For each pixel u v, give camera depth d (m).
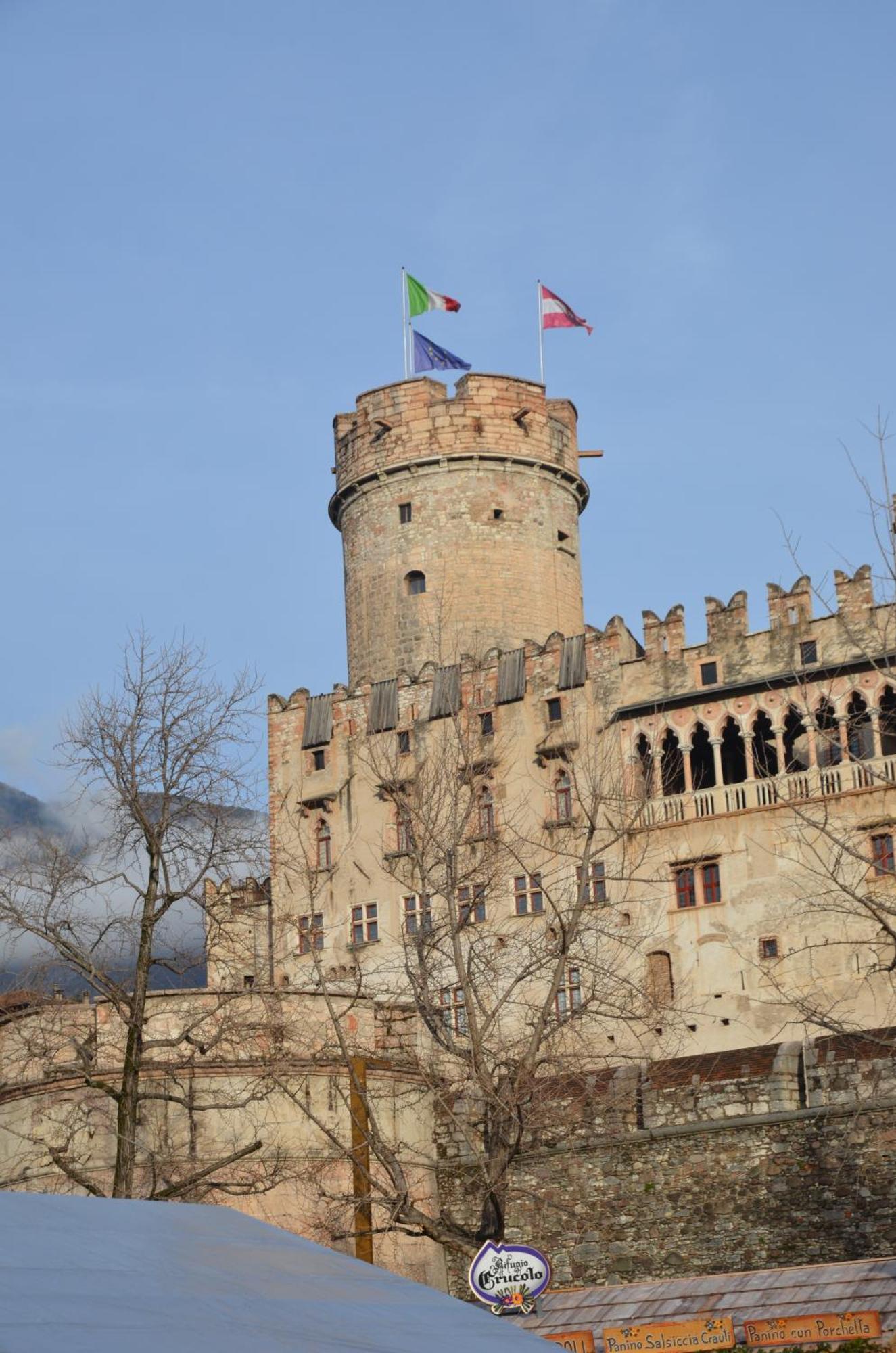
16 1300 9.83
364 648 77.25
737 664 64.75
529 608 76.50
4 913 37.28
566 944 39.16
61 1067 43.09
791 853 61.25
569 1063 43.06
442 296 80.00
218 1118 46.16
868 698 61.56
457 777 51.28
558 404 80.56
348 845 71.06
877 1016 57.78
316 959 41.38
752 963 60.72
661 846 63.50
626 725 66.31
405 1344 10.49
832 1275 28.88
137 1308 10.15
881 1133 41.69
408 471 77.38
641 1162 45.00
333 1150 47.03
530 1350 10.89
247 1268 11.80
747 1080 44.16
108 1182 44.72
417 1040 50.56
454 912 40.59
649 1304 29.81
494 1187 35.66
